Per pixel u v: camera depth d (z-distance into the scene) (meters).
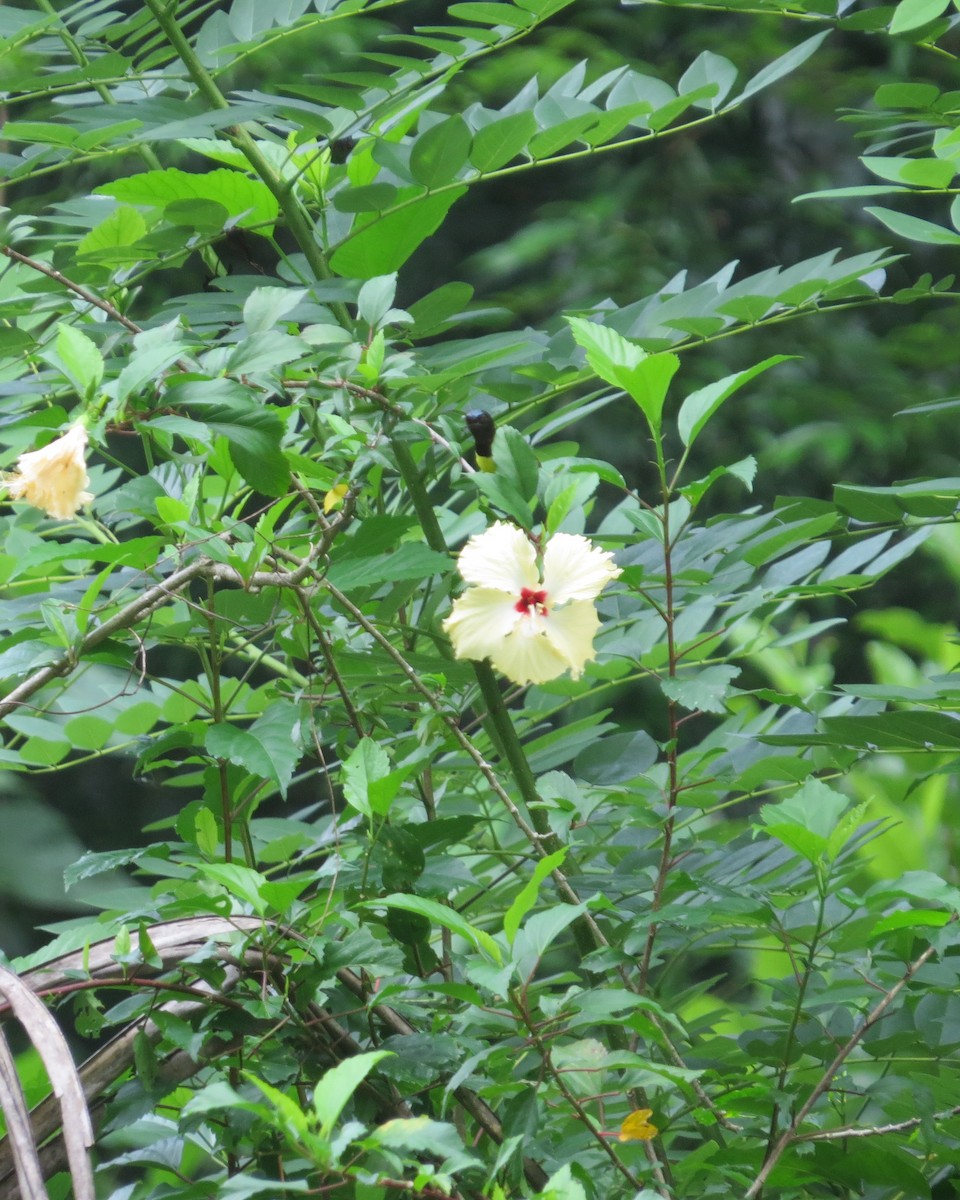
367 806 4.54
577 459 4.66
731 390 4.59
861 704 5.04
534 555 4.58
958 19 4.95
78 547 4.56
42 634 4.65
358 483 4.65
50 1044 4.43
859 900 4.54
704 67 5.07
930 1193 4.60
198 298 4.84
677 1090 4.67
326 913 4.54
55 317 5.16
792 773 4.91
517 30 4.85
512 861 5.03
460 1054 4.55
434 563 4.60
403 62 4.82
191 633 4.84
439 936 4.81
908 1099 4.72
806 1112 4.55
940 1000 4.82
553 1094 4.52
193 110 4.80
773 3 4.96
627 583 4.66
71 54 4.95
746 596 4.85
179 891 4.75
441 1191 4.41
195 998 4.54
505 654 4.57
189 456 4.84
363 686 4.89
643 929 4.70
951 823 5.21
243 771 4.66
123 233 4.86
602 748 4.91
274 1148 4.54
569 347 5.01
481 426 4.67
